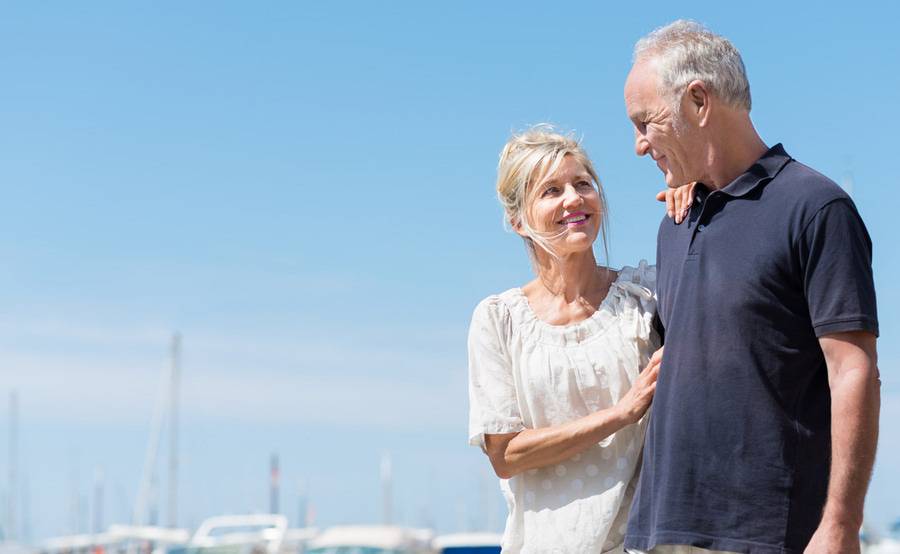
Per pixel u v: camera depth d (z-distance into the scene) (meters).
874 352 3.18
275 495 46.34
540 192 3.97
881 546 19.89
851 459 3.11
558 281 4.05
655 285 3.95
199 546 25.80
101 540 31.22
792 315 3.27
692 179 3.50
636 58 3.58
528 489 3.95
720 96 3.40
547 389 3.91
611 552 3.89
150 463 37.56
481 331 4.05
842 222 3.19
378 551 22.77
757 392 3.27
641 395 3.73
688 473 3.33
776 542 3.22
